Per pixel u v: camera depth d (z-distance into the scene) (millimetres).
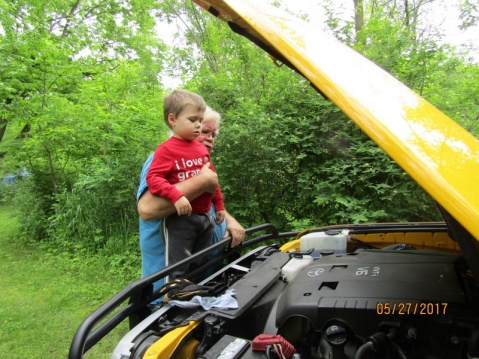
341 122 4762
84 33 11820
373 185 4465
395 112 1078
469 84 6004
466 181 886
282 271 1913
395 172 4211
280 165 4898
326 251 2129
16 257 6965
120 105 7387
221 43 8742
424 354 1317
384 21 5898
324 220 4926
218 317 1483
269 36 1186
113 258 5957
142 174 2289
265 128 4824
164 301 1689
